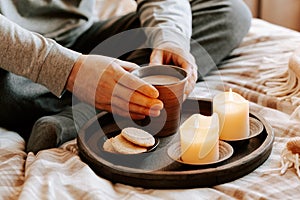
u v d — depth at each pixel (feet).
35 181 3.09
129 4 5.48
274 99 4.24
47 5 4.50
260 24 6.03
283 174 3.19
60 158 3.46
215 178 3.08
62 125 3.67
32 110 4.14
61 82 3.55
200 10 5.16
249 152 3.38
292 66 4.29
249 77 4.72
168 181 3.04
